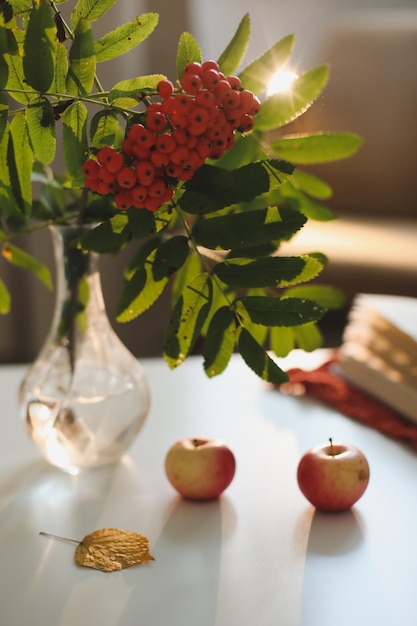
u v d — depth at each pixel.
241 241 0.57
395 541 0.61
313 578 0.57
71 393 0.69
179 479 0.66
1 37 0.55
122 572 0.58
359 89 1.65
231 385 0.87
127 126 0.56
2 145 0.59
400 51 1.65
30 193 0.60
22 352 1.75
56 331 0.70
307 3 2.34
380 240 1.52
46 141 0.57
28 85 0.56
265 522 0.64
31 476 0.71
